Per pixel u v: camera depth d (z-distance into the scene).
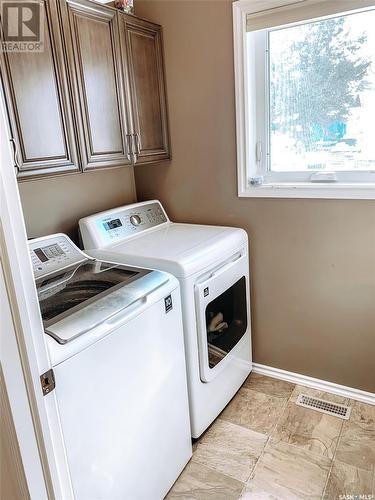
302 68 1.84
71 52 1.51
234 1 1.83
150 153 2.07
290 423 1.93
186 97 2.12
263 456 1.74
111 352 1.20
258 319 2.28
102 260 1.83
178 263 1.61
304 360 2.19
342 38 1.72
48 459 0.88
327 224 1.91
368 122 1.76
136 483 1.38
